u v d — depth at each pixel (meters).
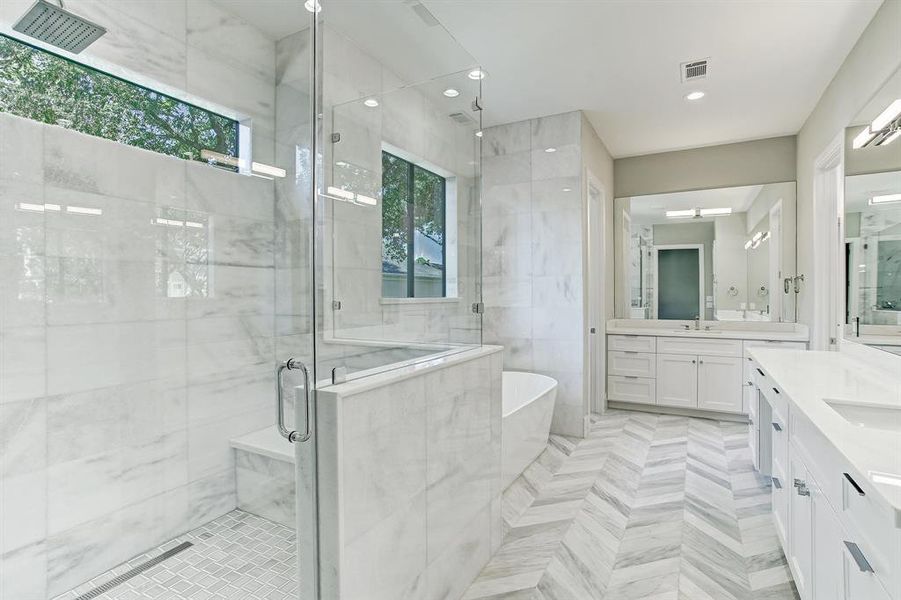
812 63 2.98
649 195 4.98
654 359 4.53
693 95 3.49
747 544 2.23
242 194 1.82
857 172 2.57
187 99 1.90
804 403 1.64
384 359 1.72
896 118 2.12
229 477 1.57
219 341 1.70
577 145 3.85
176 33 1.88
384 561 1.48
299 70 1.78
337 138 1.75
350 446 1.35
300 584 1.39
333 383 1.45
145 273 1.76
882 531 0.99
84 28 1.66
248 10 1.88
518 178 4.09
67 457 1.54
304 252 1.60
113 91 1.73
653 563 2.08
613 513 2.55
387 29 2.01
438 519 1.76
